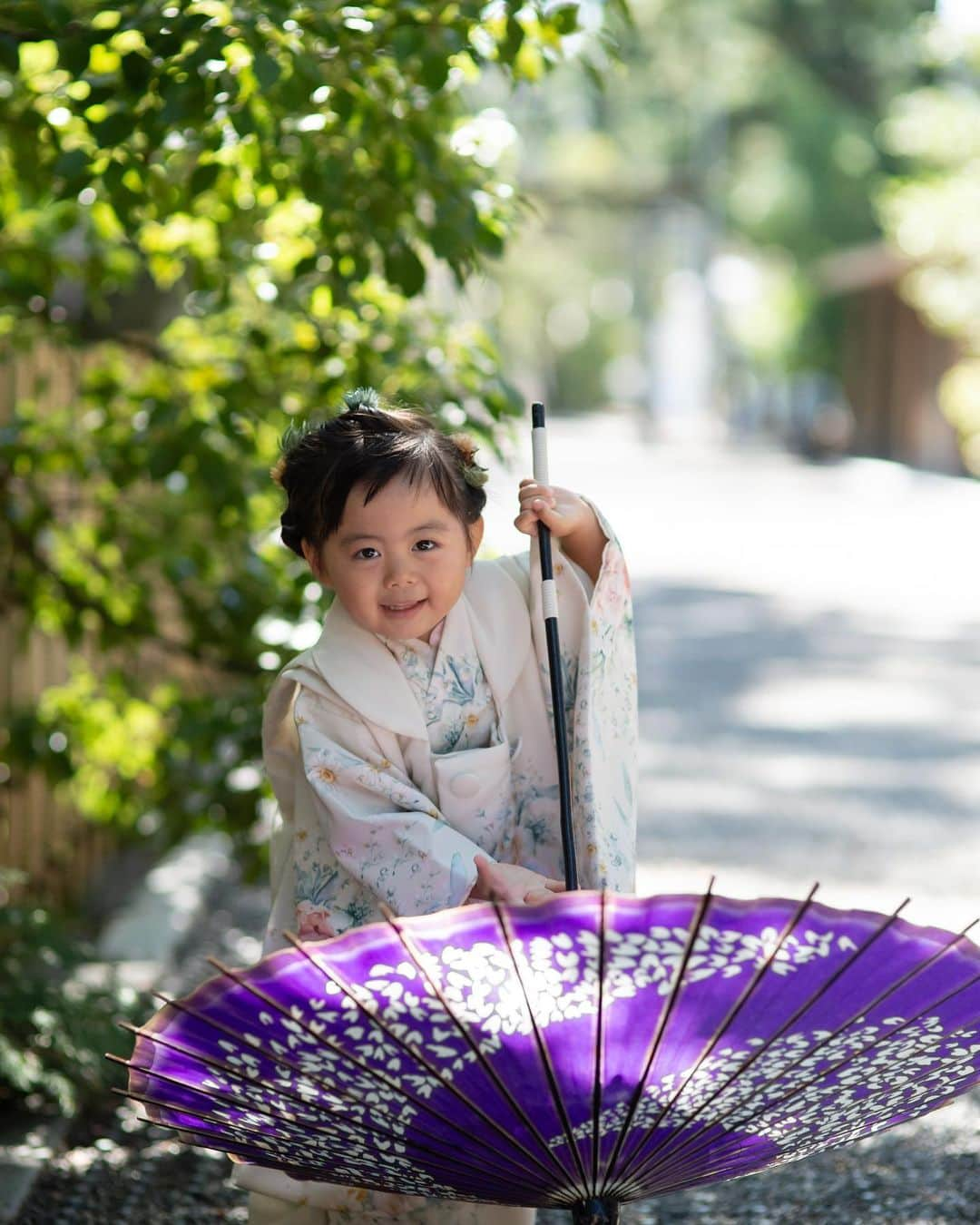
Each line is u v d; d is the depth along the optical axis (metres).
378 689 3.16
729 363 52.97
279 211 4.93
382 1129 2.51
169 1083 2.53
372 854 3.05
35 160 4.52
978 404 28.47
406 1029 2.41
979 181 26.41
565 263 54.97
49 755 6.05
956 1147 4.59
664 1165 2.56
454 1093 2.42
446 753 3.20
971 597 18.05
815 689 12.91
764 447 47.25
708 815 8.87
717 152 48.97
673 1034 2.40
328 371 5.04
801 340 44.91
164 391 5.53
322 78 3.90
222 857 8.34
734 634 15.59
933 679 13.38
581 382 66.25
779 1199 4.27
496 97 34.00
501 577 3.31
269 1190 3.18
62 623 6.14
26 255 5.35
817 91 48.75
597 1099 2.39
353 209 4.35
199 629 6.01
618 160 53.81
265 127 3.96
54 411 6.61
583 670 3.19
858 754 10.52
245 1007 2.45
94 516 7.30
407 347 4.97
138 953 6.41
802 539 23.42
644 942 2.38
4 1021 4.73
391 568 2.99
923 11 48.81
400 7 4.02
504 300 51.53
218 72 3.76
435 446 3.04
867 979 2.46
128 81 3.84
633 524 25.11
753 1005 2.42
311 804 3.24
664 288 56.19
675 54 48.91
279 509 5.73
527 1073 2.40
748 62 48.53
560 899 2.38
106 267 5.54
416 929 2.42
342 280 4.50
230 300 5.18
